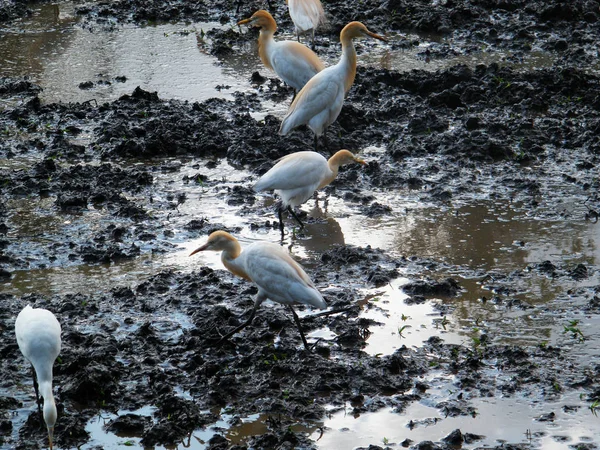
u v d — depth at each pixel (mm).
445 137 17578
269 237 13906
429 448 8844
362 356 10617
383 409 9625
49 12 27578
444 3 27094
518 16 26297
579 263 12766
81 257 13195
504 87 20047
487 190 15523
